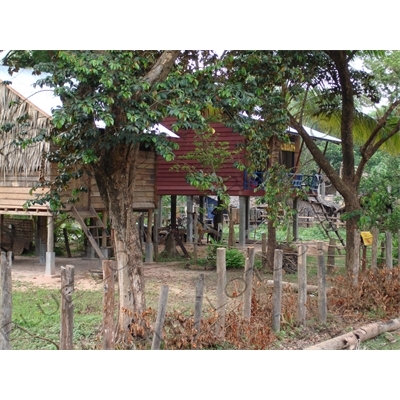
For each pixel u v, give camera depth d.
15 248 18.75
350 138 14.73
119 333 7.76
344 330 9.39
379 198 15.91
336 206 30.03
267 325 8.80
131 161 8.12
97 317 9.82
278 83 11.73
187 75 8.22
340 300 10.60
